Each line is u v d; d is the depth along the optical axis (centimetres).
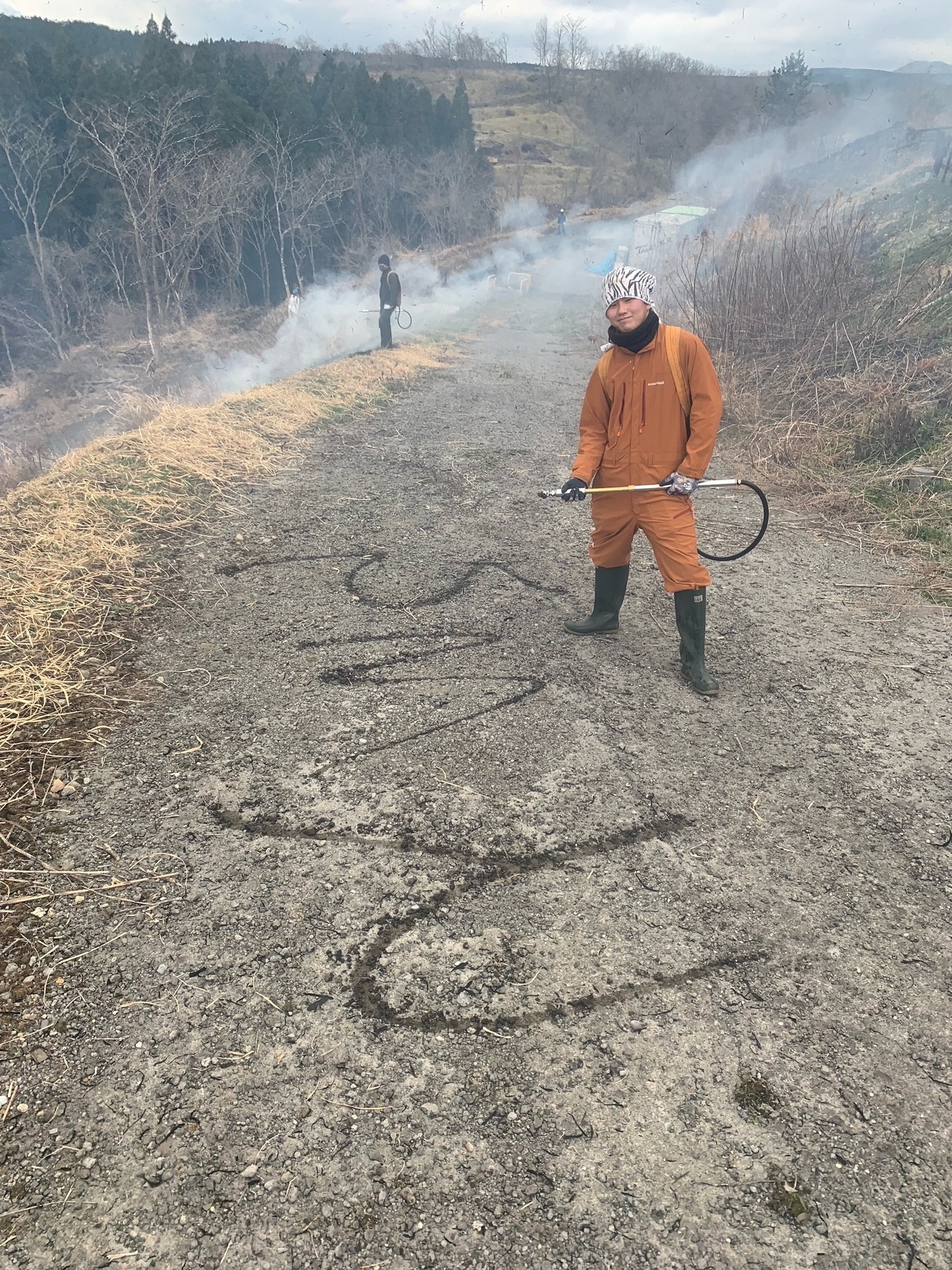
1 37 3519
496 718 352
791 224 1207
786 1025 221
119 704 346
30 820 279
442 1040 213
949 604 478
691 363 345
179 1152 186
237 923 245
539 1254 170
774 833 293
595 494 389
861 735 354
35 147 3186
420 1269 167
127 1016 216
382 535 556
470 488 667
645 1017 222
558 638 426
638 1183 183
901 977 237
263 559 505
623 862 277
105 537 502
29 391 2764
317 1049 210
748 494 673
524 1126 194
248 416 816
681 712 364
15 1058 204
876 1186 184
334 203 4034
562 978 232
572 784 313
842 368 899
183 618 424
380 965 234
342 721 345
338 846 277
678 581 367
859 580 512
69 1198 177
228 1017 217
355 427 852
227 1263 167
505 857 276
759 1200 180
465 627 432
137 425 1169
